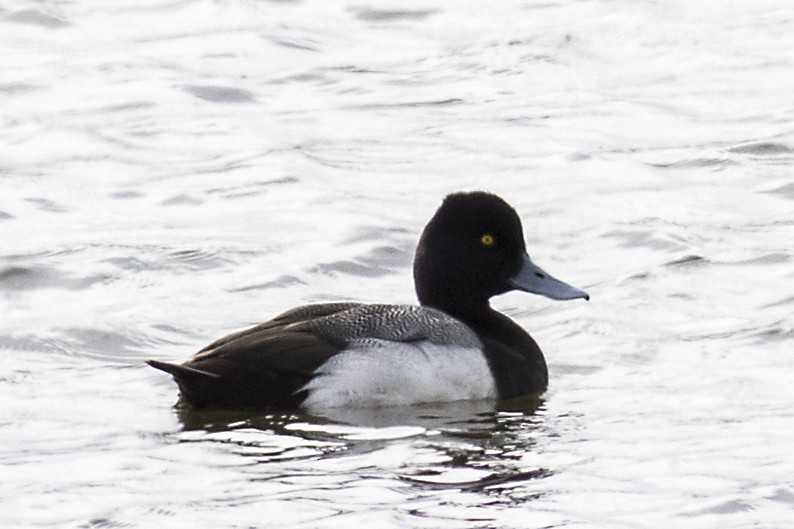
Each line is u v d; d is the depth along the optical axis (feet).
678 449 35.50
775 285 48.67
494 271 41.68
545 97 70.59
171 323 46.19
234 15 83.10
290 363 37.83
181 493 33.01
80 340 44.57
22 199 57.98
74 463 34.78
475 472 34.14
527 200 57.26
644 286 48.91
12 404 39.27
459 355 39.32
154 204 57.62
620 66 75.41
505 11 84.43
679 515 31.68
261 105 69.97
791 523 31.22
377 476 33.88
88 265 50.75
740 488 32.96
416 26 82.28
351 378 38.01
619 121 67.00
